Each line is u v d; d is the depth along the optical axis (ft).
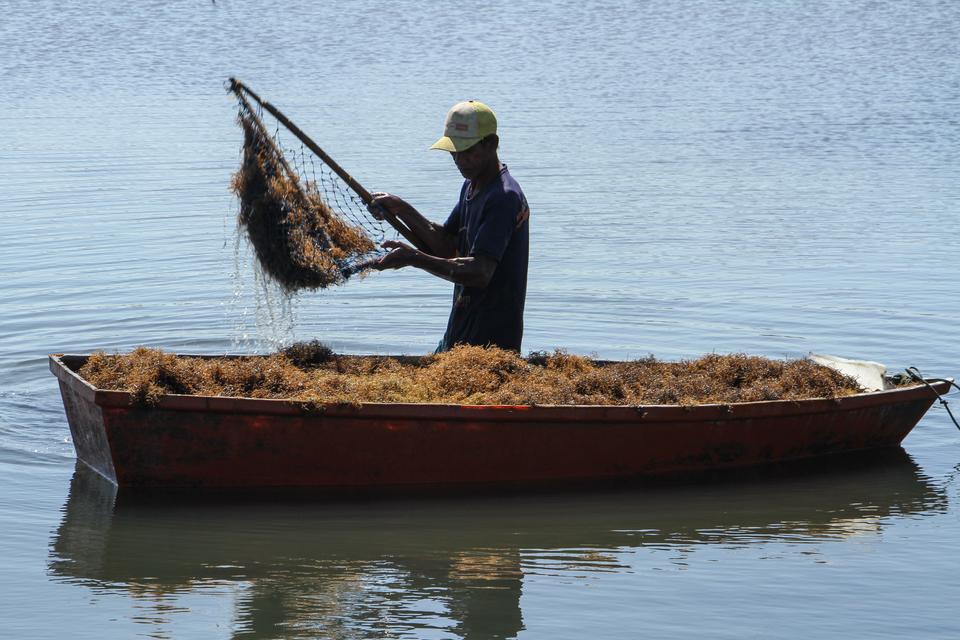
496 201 39.06
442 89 129.90
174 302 57.06
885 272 62.80
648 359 42.45
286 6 199.62
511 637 28.78
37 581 31.35
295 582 31.53
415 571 32.30
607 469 37.88
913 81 139.13
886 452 41.63
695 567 32.68
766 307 56.85
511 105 120.98
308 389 36.24
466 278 38.78
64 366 37.45
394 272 63.87
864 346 51.39
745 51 167.53
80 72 139.44
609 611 30.12
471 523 35.17
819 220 74.69
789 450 39.88
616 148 98.43
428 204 75.41
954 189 83.41
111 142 97.81
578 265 64.28
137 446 35.29
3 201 77.05
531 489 37.24
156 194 79.36
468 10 203.82
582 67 151.33
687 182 85.87
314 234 40.27
